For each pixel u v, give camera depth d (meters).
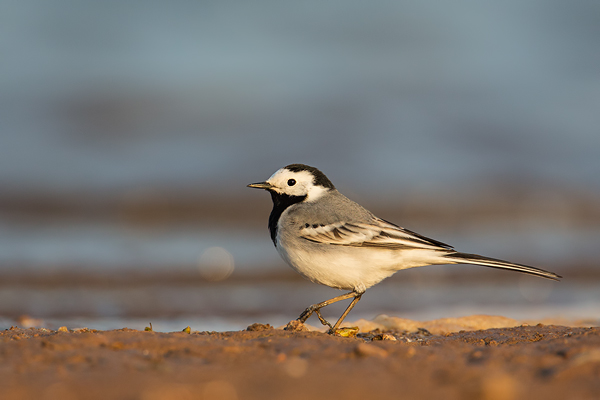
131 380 5.40
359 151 28.83
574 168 27.73
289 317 13.64
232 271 17.77
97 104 31.78
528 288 16.88
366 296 16.08
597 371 5.58
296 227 9.56
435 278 17.95
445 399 4.96
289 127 31.08
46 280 16.28
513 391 5.02
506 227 23.23
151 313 13.70
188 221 23.23
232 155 27.95
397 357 6.24
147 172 26.14
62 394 5.07
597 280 17.77
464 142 30.14
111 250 19.25
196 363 5.97
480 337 8.53
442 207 24.25
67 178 25.30
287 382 5.32
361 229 9.40
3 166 25.72
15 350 6.33
